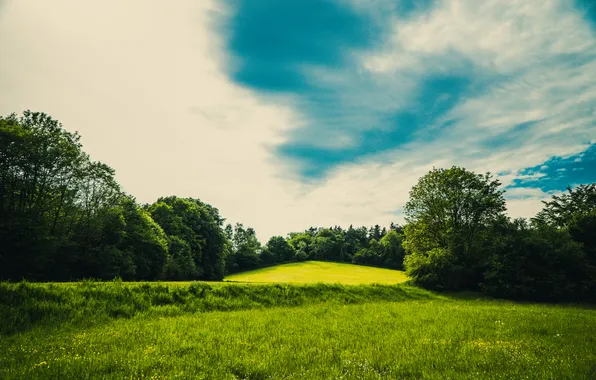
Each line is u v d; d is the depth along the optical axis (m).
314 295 29.05
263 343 11.87
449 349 11.09
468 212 49.25
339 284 33.28
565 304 33.62
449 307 25.94
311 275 86.81
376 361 9.48
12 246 36.41
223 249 90.69
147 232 57.31
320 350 10.70
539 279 35.94
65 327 14.61
